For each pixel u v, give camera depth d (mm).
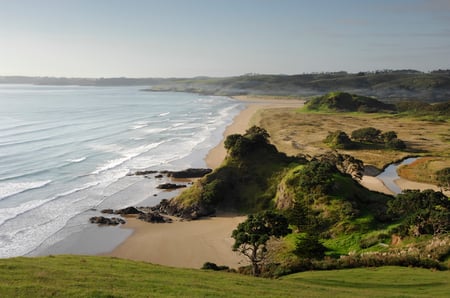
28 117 185125
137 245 55219
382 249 44469
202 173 92000
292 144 120938
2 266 28234
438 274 34562
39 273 27172
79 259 33875
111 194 77625
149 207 70875
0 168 91562
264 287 29594
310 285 31828
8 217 63031
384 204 58281
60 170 92438
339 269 38844
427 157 104438
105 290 24578
